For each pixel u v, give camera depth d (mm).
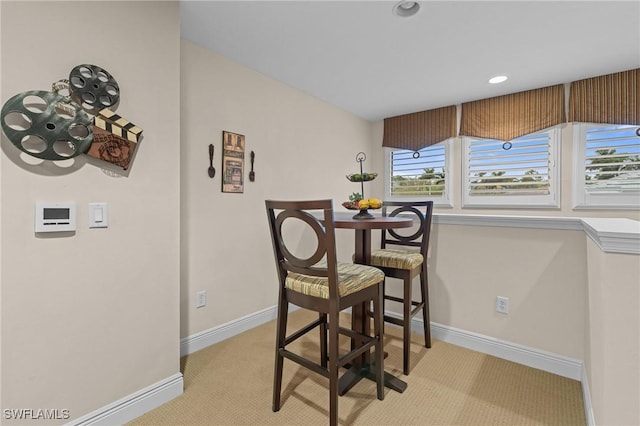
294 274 1609
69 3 1302
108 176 1428
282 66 2604
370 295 1606
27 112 1178
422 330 2422
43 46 1238
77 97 1323
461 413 1555
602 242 1065
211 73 2330
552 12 1863
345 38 2168
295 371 1941
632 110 2670
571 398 1659
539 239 1924
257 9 1832
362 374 1877
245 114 2594
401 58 2465
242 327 2570
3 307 1170
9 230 1178
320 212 2986
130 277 1515
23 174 1203
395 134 4125
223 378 1872
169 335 1676
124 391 1500
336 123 3705
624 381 1034
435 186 3855
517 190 3311
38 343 1249
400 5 1806
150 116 1575
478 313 2162
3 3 1150
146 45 1558
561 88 2998
